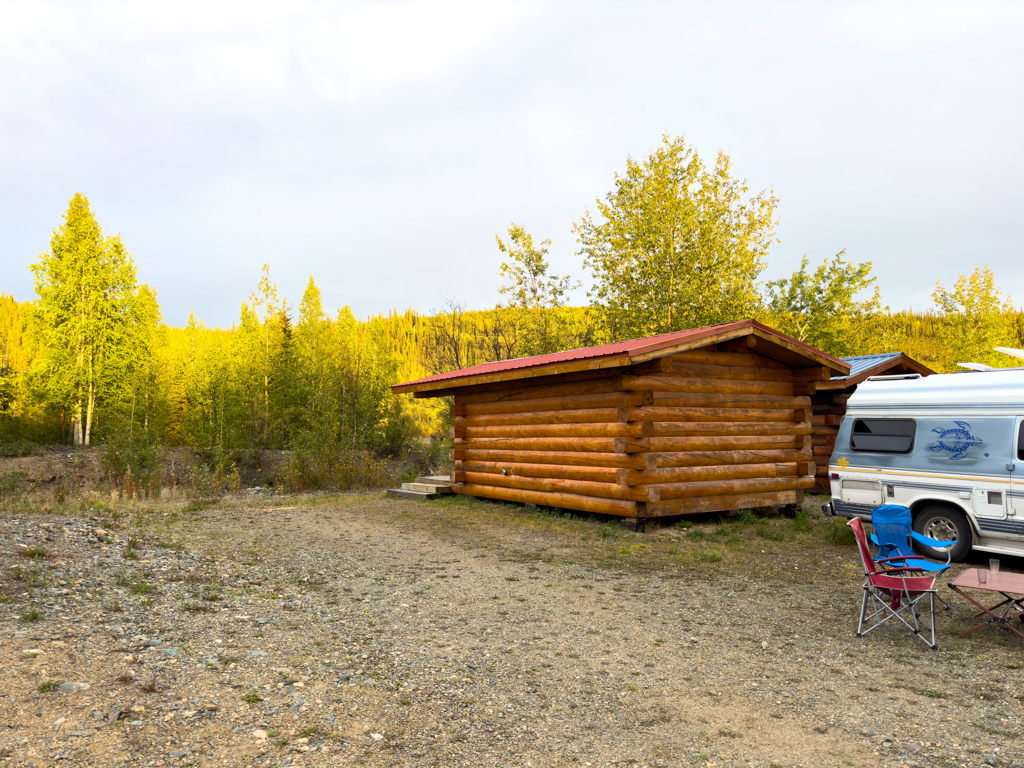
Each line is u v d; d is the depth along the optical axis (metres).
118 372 32.97
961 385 9.23
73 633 4.88
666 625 5.88
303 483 19.31
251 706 3.98
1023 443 8.38
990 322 35.16
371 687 4.38
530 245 30.28
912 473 9.42
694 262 26.09
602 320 28.84
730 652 5.19
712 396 11.48
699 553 8.98
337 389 32.09
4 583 5.93
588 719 3.99
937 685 4.50
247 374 37.50
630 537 10.07
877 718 3.98
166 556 7.87
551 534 10.40
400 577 7.61
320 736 3.66
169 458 27.72
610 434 10.99
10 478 19.22
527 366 11.79
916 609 6.14
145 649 4.74
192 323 50.62
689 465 11.04
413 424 33.47
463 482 15.17
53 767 3.09
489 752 3.56
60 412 33.25
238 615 5.82
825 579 7.63
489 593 6.95
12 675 4.02
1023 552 8.38
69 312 32.50
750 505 11.64
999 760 3.44
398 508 13.52
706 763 3.46
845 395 15.45
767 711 4.11
